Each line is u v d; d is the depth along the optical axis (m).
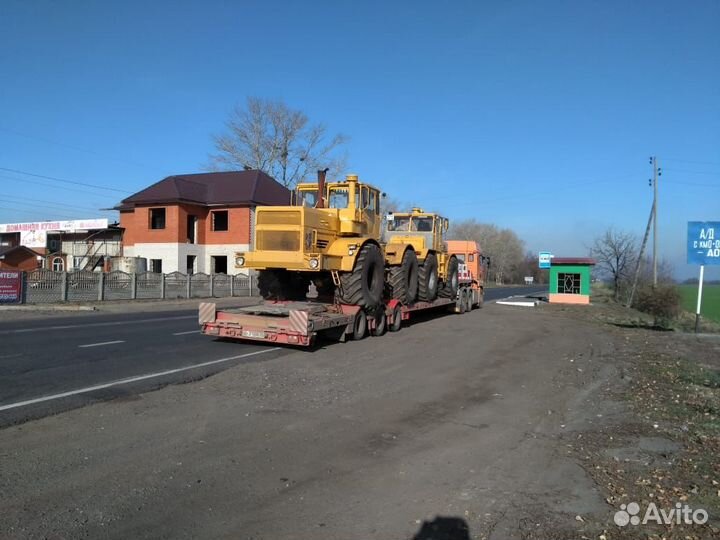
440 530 4.12
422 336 15.05
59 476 4.84
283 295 14.18
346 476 5.12
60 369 9.39
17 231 47.19
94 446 5.62
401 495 4.74
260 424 6.56
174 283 28.95
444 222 21.73
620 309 34.81
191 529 4.02
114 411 6.90
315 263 12.65
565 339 15.85
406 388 8.73
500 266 107.31
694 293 49.94
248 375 9.20
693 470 5.36
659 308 33.66
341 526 4.15
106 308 23.05
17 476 4.81
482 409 7.67
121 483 4.75
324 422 6.75
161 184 40.97
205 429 6.29
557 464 5.54
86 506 4.30
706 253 17.39
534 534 4.09
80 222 43.34
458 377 9.71
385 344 13.31
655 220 41.12
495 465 5.50
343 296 13.84
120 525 4.03
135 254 40.81
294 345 12.77
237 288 33.38
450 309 23.02
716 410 7.68
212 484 4.81
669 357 12.68
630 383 9.59
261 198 41.50
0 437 5.82
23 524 3.98
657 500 4.68
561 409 7.79
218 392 8.04
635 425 6.93
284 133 51.47
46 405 7.08
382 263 14.96
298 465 5.34
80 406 7.10
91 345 12.16
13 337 13.28
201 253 41.41
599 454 5.84
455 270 22.36
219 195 41.69
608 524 4.25
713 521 4.30
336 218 14.19
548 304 34.53
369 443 6.07
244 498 4.57
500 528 4.17
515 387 9.12
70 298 23.98
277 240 12.93
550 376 10.14
